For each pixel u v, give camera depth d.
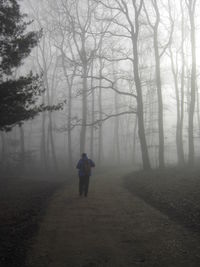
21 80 13.65
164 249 6.80
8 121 12.84
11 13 14.25
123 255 6.51
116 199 13.27
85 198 13.82
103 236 7.87
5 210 11.82
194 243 7.12
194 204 10.35
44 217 10.13
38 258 6.44
